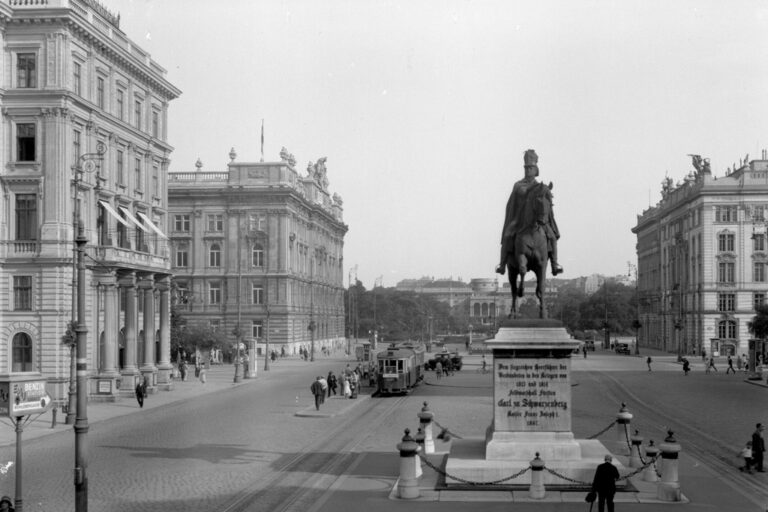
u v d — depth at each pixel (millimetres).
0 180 59469
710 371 95875
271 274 132625
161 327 74250
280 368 104000
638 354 142125
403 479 25531
